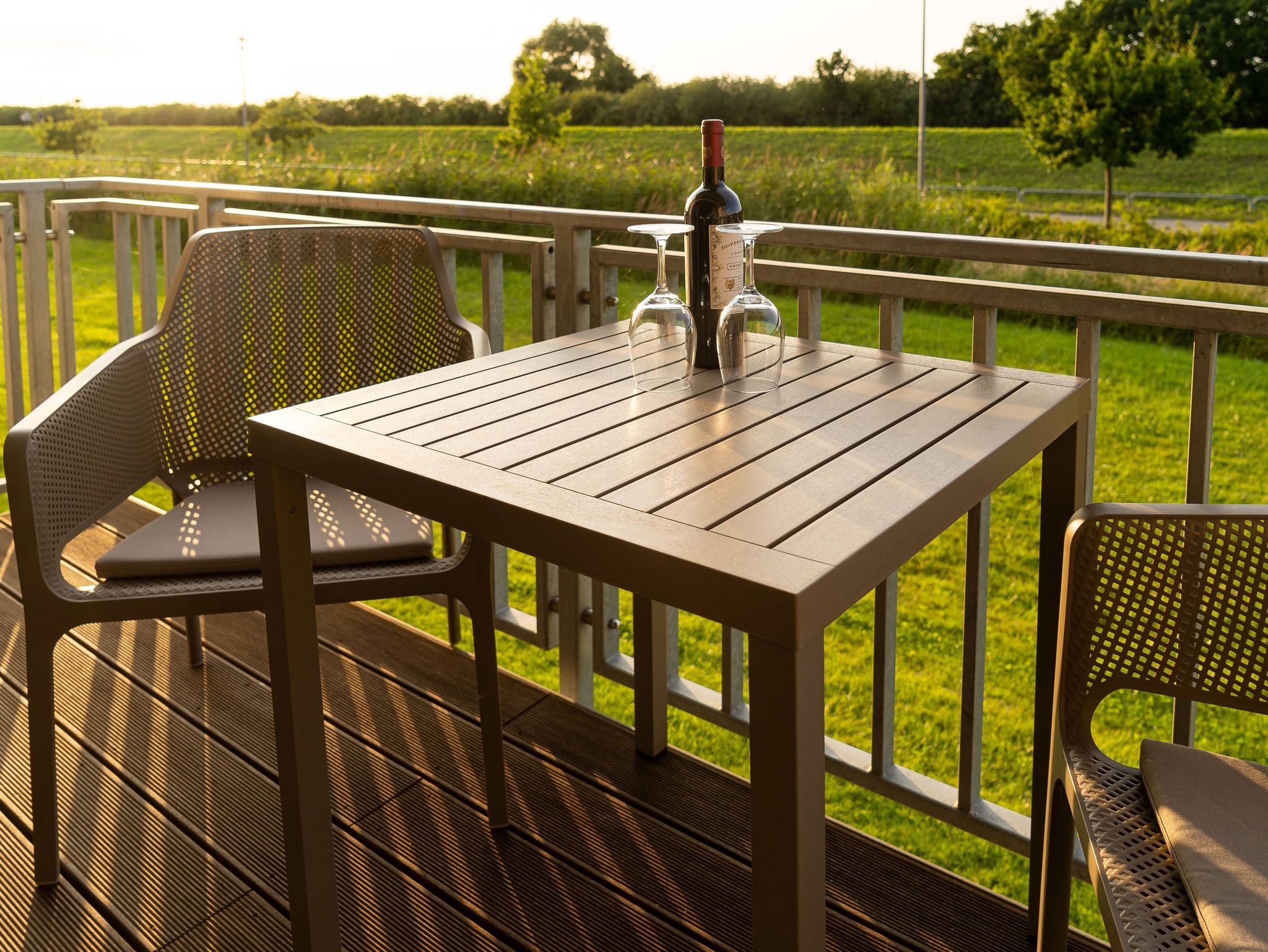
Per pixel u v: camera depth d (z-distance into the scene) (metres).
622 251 1.95
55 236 3.05
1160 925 0.87
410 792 1.83
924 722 2.90
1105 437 6.53
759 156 11.17
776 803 0.86
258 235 2.03
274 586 1.31
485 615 1.63
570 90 34.41
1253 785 1.01
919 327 8.54
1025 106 20.86
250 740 1.96
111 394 1.76
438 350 2.01
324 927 1.40
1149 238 12.60
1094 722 2.93
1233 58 21.36
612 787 1.86
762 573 0.83
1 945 1.49
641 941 1.50
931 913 1.56
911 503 0.96
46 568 1.50
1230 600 1.10
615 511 0.96
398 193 11.41
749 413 1.25
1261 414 7.27
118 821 1.74
